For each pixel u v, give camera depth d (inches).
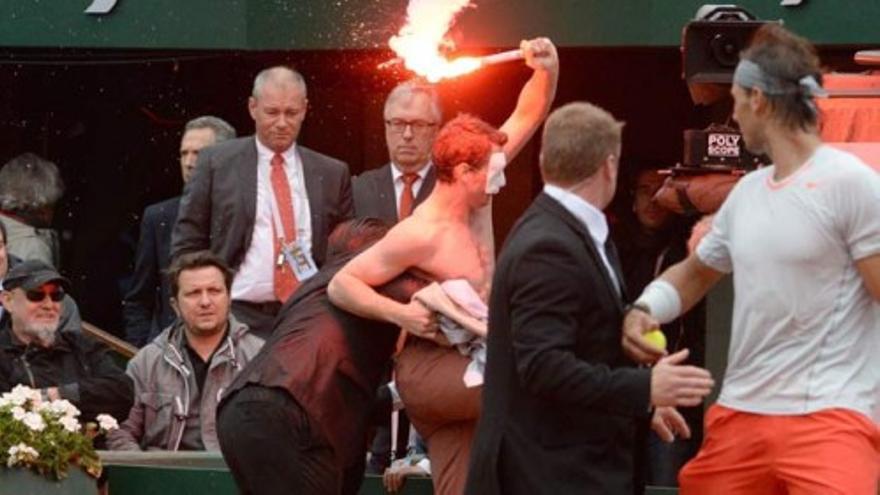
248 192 908.6
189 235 916.0
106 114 1219.2
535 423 645.9
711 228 676.7
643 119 1168.8
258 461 727.1
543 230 642.2
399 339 753.0
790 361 646.5
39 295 850.8
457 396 723.4
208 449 860.6
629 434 653.3
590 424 645.3
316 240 911.0
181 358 864.3
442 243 727.7
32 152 1208.8
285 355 732.7
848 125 762.8
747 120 653.3
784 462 647.1
